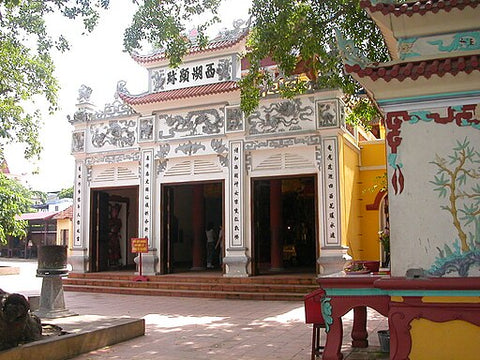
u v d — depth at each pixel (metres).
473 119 6.44
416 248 6.47
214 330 10.42
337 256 15.38
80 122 20.00
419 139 6.62
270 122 16.78
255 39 12.55
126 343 9.16
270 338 9.52
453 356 6.10
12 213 25.64
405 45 6.89
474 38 6.65
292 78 16.44
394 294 6.41
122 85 19.14
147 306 14.20
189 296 16.22
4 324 7.14
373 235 18.33
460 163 6.44
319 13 11.80
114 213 21.78
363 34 11.96
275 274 17.09
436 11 6.55
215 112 17.67
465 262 6.27
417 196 6.54
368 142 18.91
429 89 6.59
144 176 18.64
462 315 6.12
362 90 12.90
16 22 12.17
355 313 8.49
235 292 15.67
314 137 16.11
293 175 16.45
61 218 37.31
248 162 17.06
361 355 7.85
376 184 17.00
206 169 17.75
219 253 22.25
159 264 18.12
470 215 6.33
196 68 18.42
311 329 10.41
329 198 15.77
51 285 10.54
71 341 8.07
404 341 6.29
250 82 12.30
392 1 6.76
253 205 16.91
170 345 8.98
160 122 18.62
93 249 19.80
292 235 22.25
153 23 11.06
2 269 26.44
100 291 17.75
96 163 19.72
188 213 25.36
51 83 15.16
